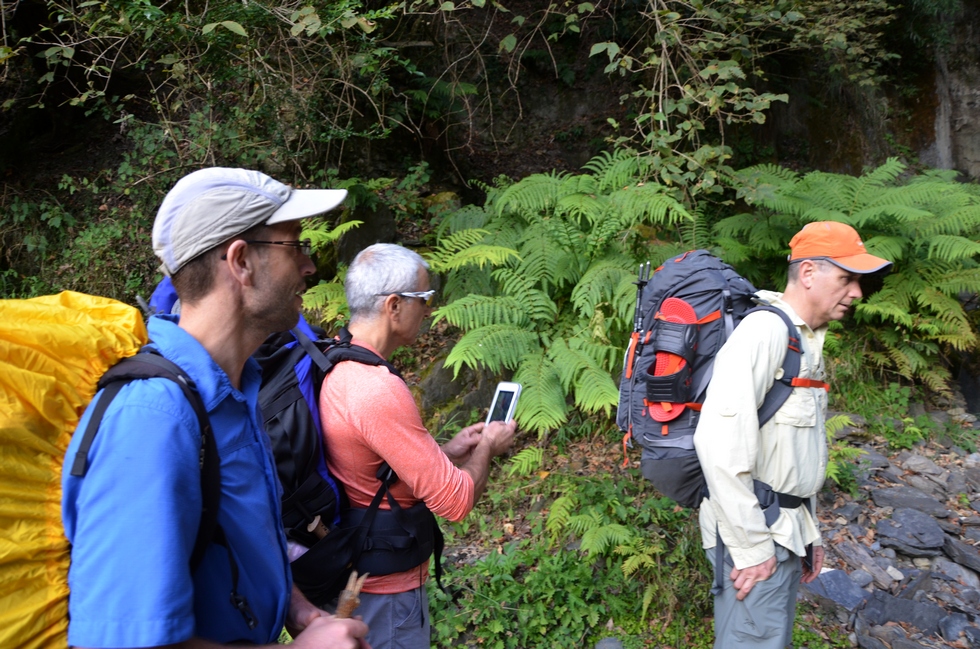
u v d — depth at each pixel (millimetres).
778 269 5848
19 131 6172
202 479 1109
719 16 5277
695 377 2547
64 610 1007
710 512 2467
